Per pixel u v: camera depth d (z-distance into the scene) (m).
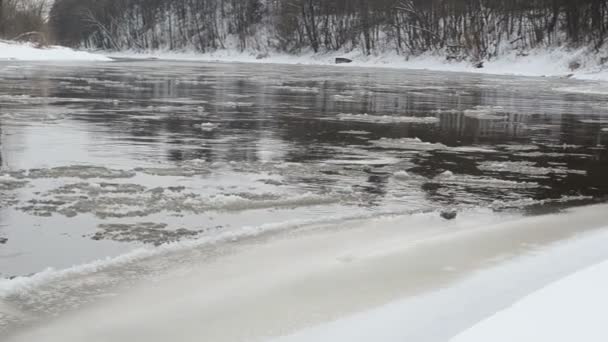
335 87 34.91
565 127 19.69
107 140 14.40
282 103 24.75
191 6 110.50
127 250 7.18
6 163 11.52
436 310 5.52
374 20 79.50
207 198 9.49
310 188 10.48
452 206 9.61
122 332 5.11
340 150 14.20
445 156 13.90
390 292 5.96
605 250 7.38
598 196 10.52
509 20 66.31
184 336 5.05
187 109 21.47
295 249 7.26
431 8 71.94
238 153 13.39
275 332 5.12
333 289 6.02
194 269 6.54
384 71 59.41
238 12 103.12
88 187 9.89
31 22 71.12
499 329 4.62
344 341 4.95
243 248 7.26
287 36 91.38
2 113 18.62
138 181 10.45
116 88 29.72
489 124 19.98
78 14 127.94
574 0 56.78
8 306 5.55
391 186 10.84
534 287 6.07
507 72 59.56
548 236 7.98
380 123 19.31
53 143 13.77
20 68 44.22
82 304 5.64
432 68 67.88
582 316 4.79
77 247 7.22
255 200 9.55
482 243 7.61
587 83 43.53
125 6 123.00
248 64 74.69
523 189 10.92
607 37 53.91
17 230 7.72
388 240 7.71
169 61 82.62
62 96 24.75
